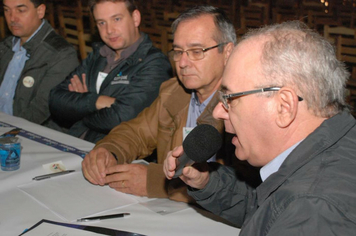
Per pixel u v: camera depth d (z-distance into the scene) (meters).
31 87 3.10
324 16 4.66
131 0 2.58
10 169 1.66
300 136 0.93
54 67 3.09
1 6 5.55
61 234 1.19
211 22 1.76
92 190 1.54
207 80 1.78
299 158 0.90
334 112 0.93
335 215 0.78
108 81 2.67
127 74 2.62
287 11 4.96
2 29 4.91
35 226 1.24
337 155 0.89
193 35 1.74
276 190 0.91
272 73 0.90
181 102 1.97
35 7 3.09
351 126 0.94
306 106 0.91
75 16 5.02
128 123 2.09
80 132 2.76
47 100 3.09
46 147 1.96
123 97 2.55
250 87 0.92
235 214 1.37
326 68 0.90
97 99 2.61
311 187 0.83
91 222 1.31
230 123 1.07
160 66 2.60
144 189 1.50
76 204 1.42
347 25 4.66
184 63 1.77
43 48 3.11
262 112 0.92
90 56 2.90
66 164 1.77
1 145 1.65
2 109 3.23
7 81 3.23
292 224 0.79
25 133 2.18
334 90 0.91
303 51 0.89
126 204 1.45
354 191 0.82
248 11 4.75
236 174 1.39
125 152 1.90
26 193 1.49
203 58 1.75
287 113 0.90
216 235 1.25
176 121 1.95
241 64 0.94
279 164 0.96
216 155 1.75
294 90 0.89
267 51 0.91
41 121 3.13
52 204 1.41
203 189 1.33
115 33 2.56
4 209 1.38
